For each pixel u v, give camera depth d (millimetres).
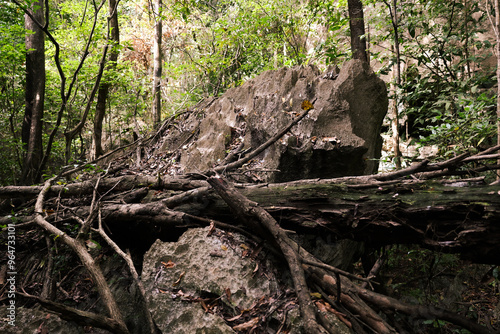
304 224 2488
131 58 10539
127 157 4977
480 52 5129
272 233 2381
